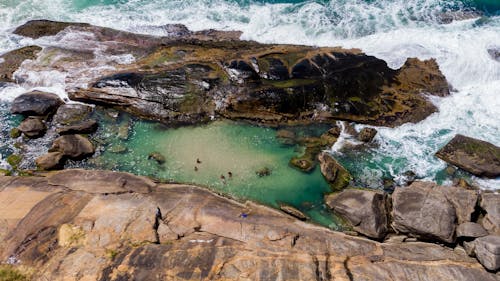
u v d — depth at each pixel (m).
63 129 22.83
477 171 20.88
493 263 15.11
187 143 22.94
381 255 16.17
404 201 18.61
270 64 25.91
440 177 21.16
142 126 23.94
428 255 16.33
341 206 19.14
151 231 16.30
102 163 21.66
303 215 19.12
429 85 25.53
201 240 16.28
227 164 21.75
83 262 15.07
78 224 16.52
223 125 24.08
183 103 24.44
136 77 25.20
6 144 22.52
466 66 26.08
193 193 19.44
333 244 16.52
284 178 21.12
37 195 18.23
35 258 15.33
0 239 15.98
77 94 24.91
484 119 23.92
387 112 24.30
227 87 24.95
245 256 15.41
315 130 23.92
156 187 19.78
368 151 22.67
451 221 17.47
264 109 24.36
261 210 18.92
